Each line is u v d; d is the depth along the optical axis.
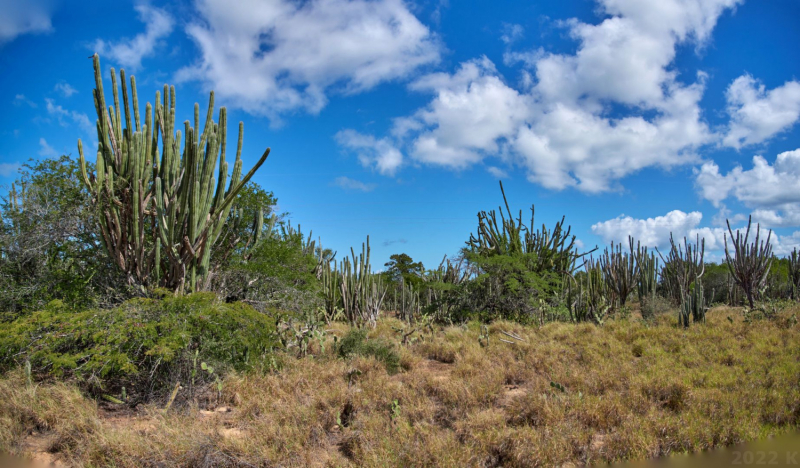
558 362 7.49
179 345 5.89
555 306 14.58
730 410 4.97
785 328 9.81
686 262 18.20
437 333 11.99
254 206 10.78
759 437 4.29
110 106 7.65
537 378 6.54
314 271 15.46
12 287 7.97
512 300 14.49
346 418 5.33
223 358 6.64
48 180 8.48
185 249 7.58
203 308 6.59
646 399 5.50
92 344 6.15
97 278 8.23
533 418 5.05
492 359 8.14
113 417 5.45
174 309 6.48
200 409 5.80
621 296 16.88
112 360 5.55
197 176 7.42
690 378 6.17
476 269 15.56
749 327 9.97
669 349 8.35
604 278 17.72
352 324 13.35
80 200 8.25
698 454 4.02
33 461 4.03
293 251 11.48
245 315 7.01
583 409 5.14
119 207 7.57
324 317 13.85
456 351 8.95
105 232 7.56
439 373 7.86
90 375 5.84
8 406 4.76
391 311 19.95
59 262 8.41
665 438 4.34
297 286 11.29
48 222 8.15
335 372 6.89
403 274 28.14
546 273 15.11
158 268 7.54
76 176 8.48
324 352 8.45
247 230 10.70
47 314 6.19
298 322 9.30
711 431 4.44
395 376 7.44
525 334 10.99
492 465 4.09
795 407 5.05
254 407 5.46
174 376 6.00
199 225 7.72
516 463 4.02
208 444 4.15
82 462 3.98
